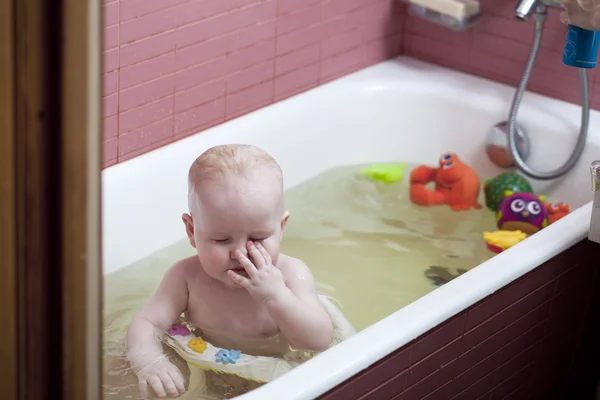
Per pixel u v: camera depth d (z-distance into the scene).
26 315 0.67
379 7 2.26
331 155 2.18
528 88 2.19
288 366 1.38
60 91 0.61
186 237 1.87
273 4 1.98
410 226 1.99
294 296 1.41
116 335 1.49
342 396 1.23
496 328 1.52
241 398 1.12
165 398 1.31
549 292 1.63
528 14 1.88
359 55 2.26
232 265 1.39
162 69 1.80
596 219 1.59
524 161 2.10
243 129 1.96
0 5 0.58
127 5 1.68
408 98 2.22
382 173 2.13
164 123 1.85
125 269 1.74
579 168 2.01
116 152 1.78
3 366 0.69
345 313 1.65
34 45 0.59
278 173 1.42
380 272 1.81
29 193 0.63
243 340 1.44
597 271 1.78
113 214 1.72
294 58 2.09
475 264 1.86
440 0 2.14
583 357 1.89
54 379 0.70
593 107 2.10
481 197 2.12
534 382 1.75
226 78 1.95
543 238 1.58
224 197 1.36
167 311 1.45
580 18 1.70
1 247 0.65
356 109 2.19
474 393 1.55
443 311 1.35
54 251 0.66
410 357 1.34
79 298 0.67
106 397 1.29
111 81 1.71
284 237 1.90
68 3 0.59
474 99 2.17
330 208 2.04
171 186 1.82
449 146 2.22
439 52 2.31
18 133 0.62
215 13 1.86
